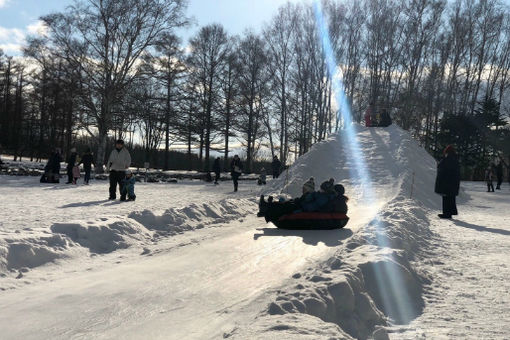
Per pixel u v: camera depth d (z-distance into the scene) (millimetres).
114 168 15125
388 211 10930
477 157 48094
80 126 37375
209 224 10117
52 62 35031
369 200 16828
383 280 5281
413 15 48750
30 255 5828
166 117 48000
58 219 9859
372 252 6254
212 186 26406
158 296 4676
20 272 5410
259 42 47812
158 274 5602
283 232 9336
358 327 4172
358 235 7711
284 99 47375
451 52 51562
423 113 50219
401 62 49188
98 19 33938
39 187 20359
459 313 4742
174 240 8055
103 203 13914
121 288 4945
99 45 34656
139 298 4594
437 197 18375
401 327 4301
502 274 6395
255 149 57375
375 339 3965
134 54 36094
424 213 13312
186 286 5090
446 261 7223
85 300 4496
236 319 3996
